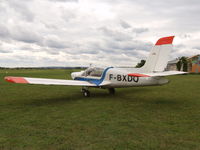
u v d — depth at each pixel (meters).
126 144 3.76
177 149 3.55
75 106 7.50
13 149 3.56
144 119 5.60
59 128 4.75
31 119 5.59
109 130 4.59
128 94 10.83
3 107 7.31
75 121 5.37
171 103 8.12
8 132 4.45
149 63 8.95
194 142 3.88
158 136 4.21
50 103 8.14
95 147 3.62
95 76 10.41
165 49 8.37
